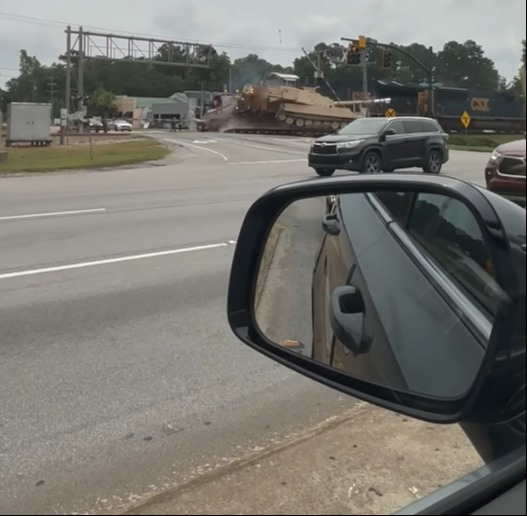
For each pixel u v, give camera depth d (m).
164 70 118.50
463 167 21.20
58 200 14.15
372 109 47.00
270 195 2.70
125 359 4.92
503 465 1.40
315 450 3.51
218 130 59.72
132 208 12.83
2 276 7.39
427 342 2.00
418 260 2.45
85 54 61.78
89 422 3.97
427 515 1.47
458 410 1.62
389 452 3.45
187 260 8.21
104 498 3.19
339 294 2.40
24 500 3.18
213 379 4.58
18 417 4.03
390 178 2.27
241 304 2.63
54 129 66.00
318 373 2.17
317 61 57.50
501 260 1.45
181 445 3.69
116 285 7.00
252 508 2.97
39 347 5.15
